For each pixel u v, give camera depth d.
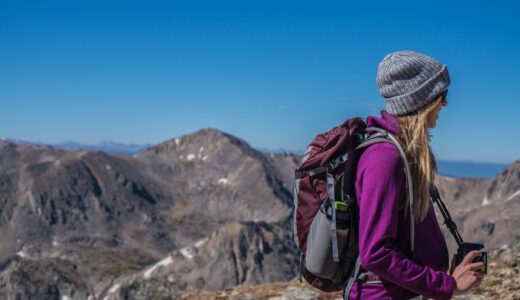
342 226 2.25
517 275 5.84
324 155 2.30
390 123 2.32
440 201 2.38
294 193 2.46
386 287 2.27
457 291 2.22
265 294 6.73
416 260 2.32
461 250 2.32
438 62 2.33
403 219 2.30
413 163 2.25
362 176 2.24
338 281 2.39
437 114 2.39
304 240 2.42
